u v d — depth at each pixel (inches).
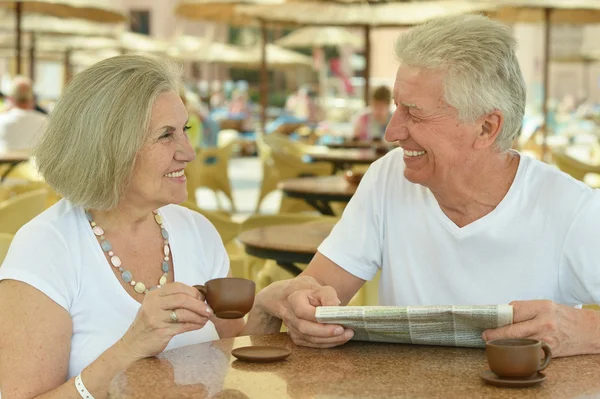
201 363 76.0
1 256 125.3
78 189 85.3
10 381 81.8
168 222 94.7
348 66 1157.1
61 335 84.5
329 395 66.8
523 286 89.9
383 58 1056.8
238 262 148.0
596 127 857.5
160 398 65.9
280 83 1336.1
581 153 636.1
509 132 86.7
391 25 426.9
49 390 82.8
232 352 77.9
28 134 334.6
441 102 85.2
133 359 78.5
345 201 216.8
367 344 82.9
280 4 425.1
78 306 87.0
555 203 88.4
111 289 88.0
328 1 418.6
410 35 87.4
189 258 94.7
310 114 940.0
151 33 1170.0
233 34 1199.6
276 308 87.0
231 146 420.2
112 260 89.2
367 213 98.7
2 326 83.3
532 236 89.0
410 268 95.0
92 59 840.3
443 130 86.0
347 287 99.8
